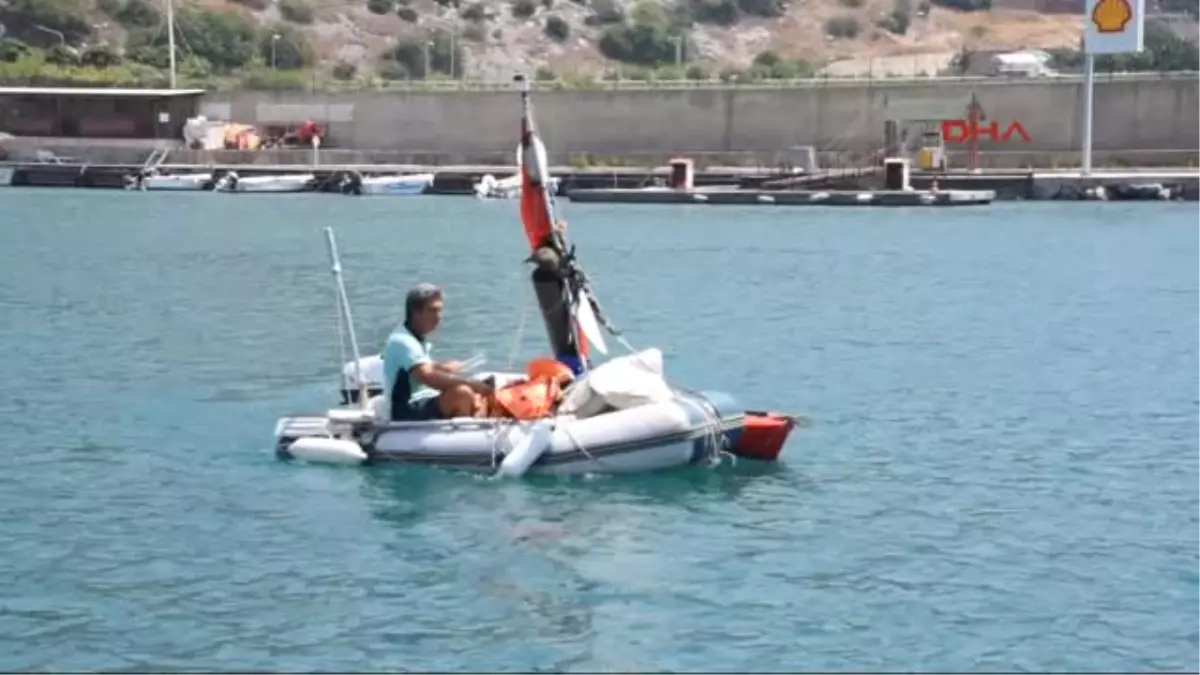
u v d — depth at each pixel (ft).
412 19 421.59
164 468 68.64
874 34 445.78
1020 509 63.05
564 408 67.05
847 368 96.48
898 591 53.06
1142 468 70.18
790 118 291.17
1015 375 94.22
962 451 73.05
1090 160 268.82
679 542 57.88
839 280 147.84
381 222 217.15
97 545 57.82
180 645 48.16
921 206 243.19
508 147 302.25
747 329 114.01
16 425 77.82
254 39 395.34
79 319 117.80
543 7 433.48
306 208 244.42
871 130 288.30
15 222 215.92
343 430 68.95
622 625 49.73
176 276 149.38
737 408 69.00
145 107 311.47
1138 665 46.85
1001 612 51.13
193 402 83.92
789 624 49.88
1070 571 55.26
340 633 49.14
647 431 65.77
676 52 415.03
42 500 63.77
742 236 196.03
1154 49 393.09
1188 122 278.05
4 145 305.94
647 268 158.20
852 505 63.10
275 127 309.63
